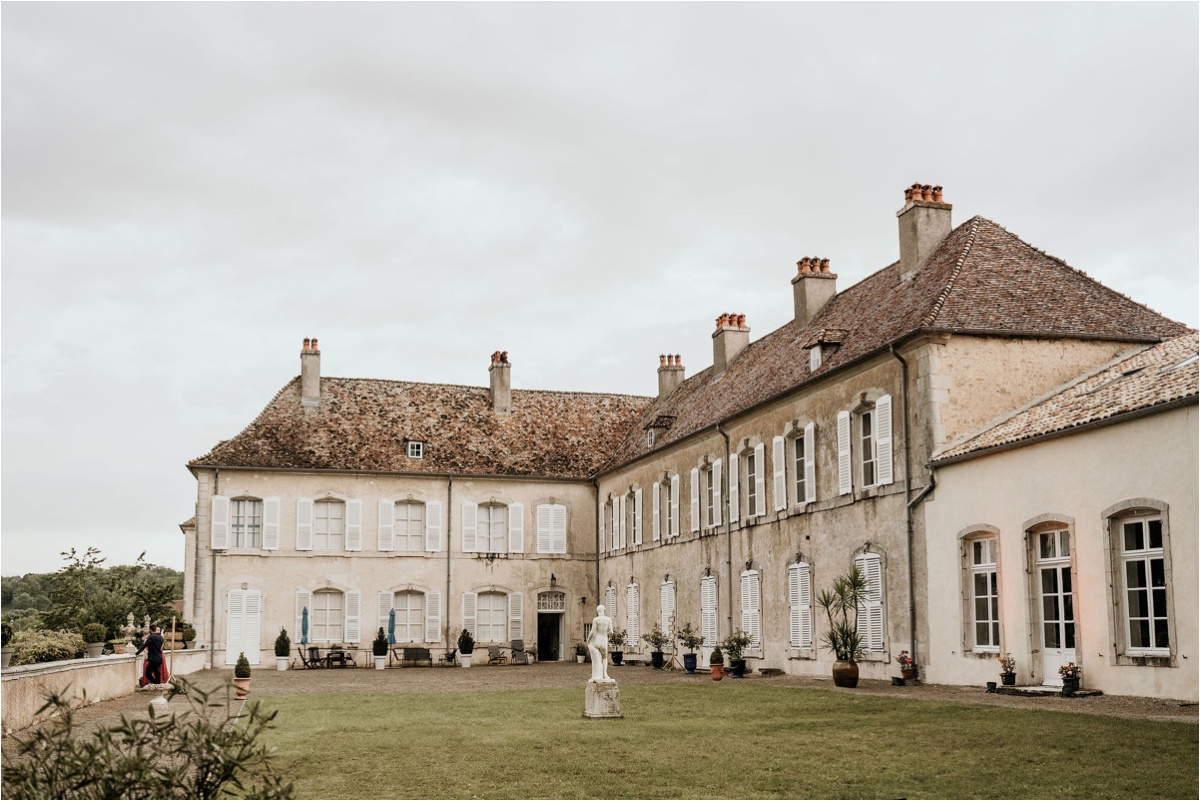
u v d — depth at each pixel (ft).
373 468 137.69
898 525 76.64
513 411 152.76
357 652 134.31
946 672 70.79
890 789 35.60
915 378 75.20
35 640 79.61
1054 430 61.57
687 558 115.24
